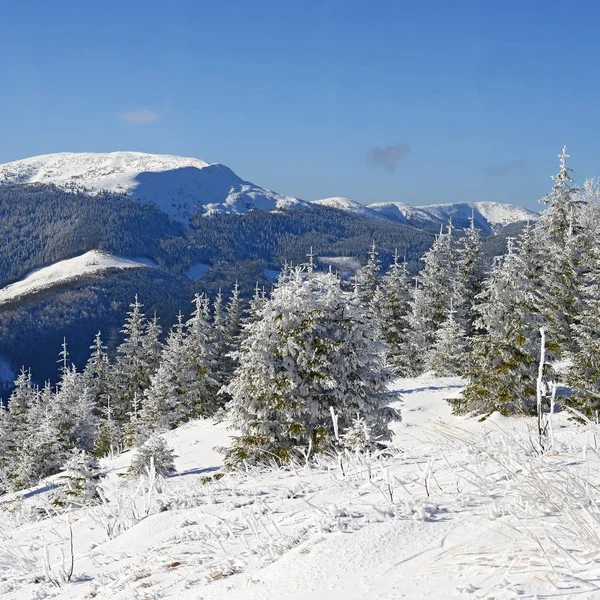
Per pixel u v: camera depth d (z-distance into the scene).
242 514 4.63
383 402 19.80
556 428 5.22
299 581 2.73
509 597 1.97
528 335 23.94
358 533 3.17
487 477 3.74
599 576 1.98
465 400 25.33
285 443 18.91
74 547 5.84
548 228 37.28
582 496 2.71
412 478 4.30
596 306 23.20
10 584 4.88
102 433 50.31
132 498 6.78
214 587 3.10
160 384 47.28
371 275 55.75
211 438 33.69
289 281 20.41
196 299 52.56
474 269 46.28
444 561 2.50
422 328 48.44
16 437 55.69
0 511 13.70
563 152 36.72
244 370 19.23
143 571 3.99
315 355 18.94
